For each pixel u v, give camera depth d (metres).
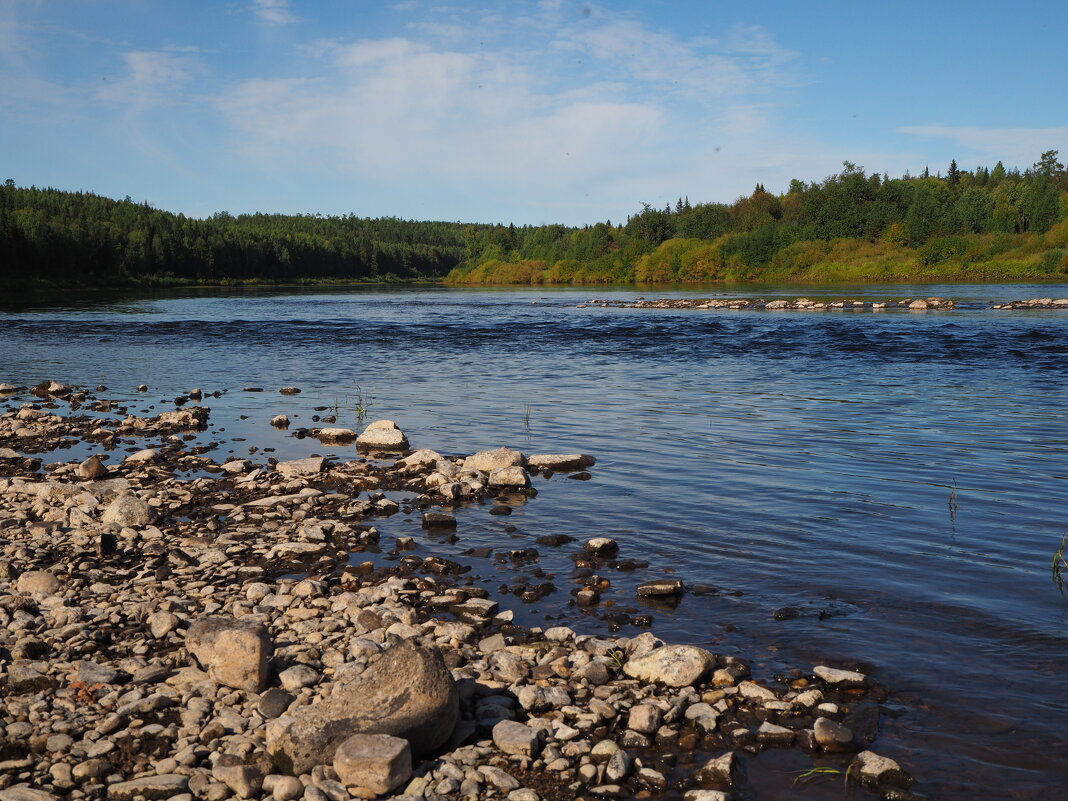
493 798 4.77
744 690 5.89
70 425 16.94
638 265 141.12
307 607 7.57
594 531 9.69
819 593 7.68
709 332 36.78
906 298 58.25
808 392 19.78
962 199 125.81
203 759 5.10
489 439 14.91
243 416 17.73
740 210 158.88
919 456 12.95
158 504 10.99
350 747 4.88
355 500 11.16
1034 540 8.95
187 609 7.52
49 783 4.81
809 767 5.07
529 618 7.36
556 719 5.64
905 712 5.62
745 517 10.02
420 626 7.05
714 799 4.69
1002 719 5.49
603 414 17.27
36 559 8.87
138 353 31.05
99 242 131.25
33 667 6.19
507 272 162.25
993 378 21.67
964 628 6.86
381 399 19.66
